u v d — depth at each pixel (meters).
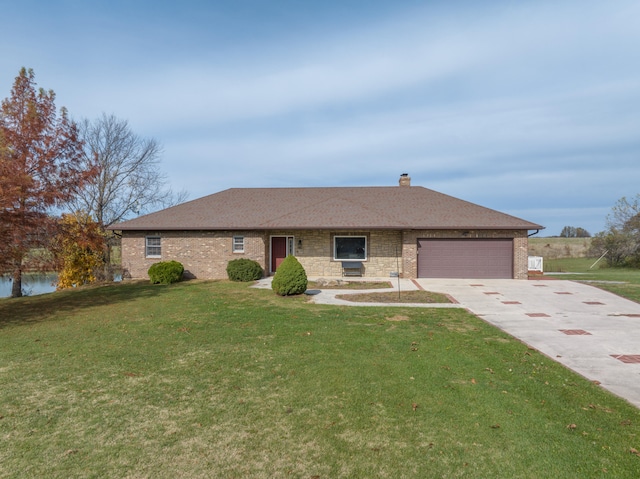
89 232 17.02
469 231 18.66
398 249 19.44
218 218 20.19
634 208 28.77
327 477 3.37
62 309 12.14
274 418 4.46
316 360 6.55
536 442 3.91
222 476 3.38
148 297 13.77
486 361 6.50
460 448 3.82
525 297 13.23
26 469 3.47
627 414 4.54
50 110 16.44
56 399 5.02
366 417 4.48
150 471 3.45
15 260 12.67
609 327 9.09
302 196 23.02
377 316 10.18
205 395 5.12
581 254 38.31
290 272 13.50
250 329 8.81
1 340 8.32
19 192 11.76
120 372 6.04
